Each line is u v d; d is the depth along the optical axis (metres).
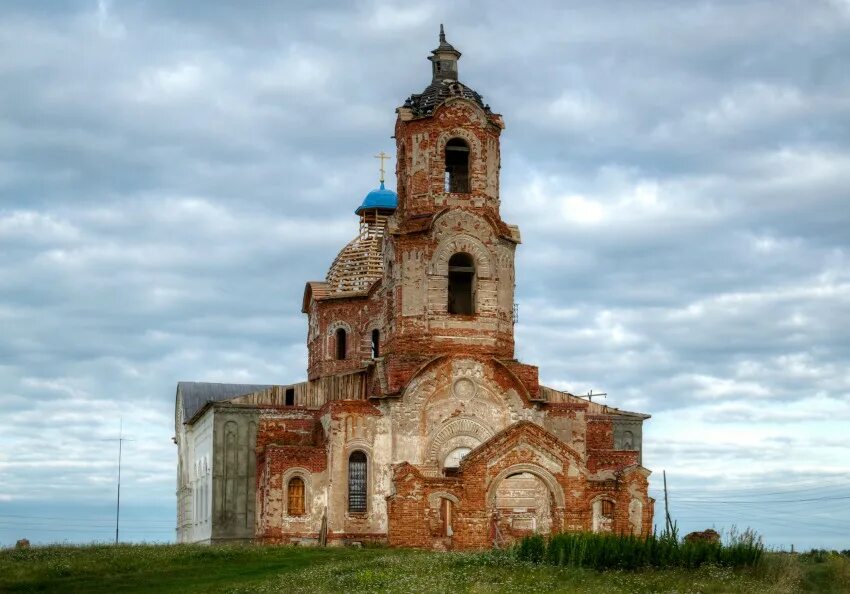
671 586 50.34
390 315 77.06
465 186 79.00
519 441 70.12
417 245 75.69
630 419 89.06
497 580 51.19
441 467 73.69
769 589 50.22
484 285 76.00
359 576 52.06
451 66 80.00
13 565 58.03
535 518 72.81
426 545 69.12
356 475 74.44
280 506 74.06
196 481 88.19
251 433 81.31
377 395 74.56
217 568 58.34
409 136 77.25
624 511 72.88
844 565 56.84
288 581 52.19
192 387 97.88
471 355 74.88
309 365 94.00
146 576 56.03
